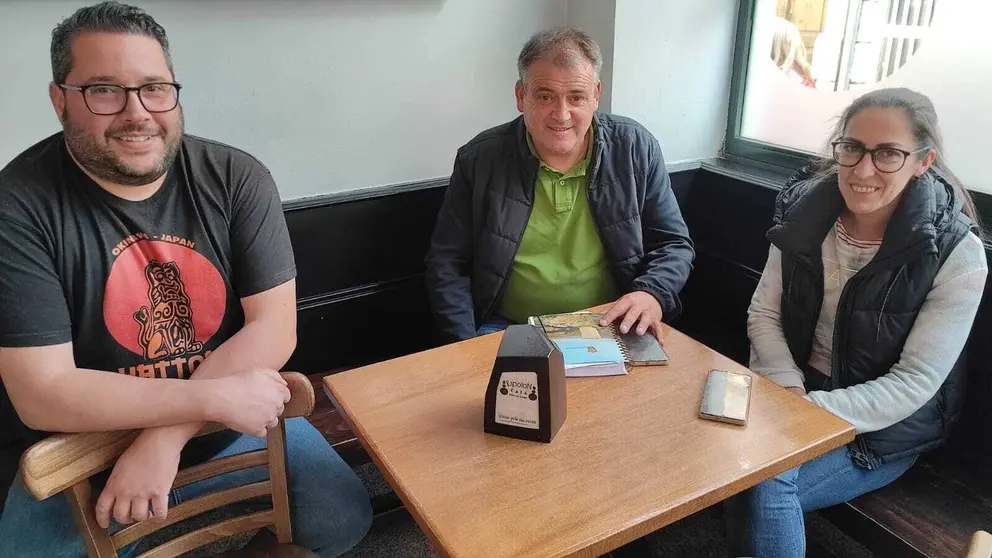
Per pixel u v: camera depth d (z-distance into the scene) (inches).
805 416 48.3
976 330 67.4
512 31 93.3
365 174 89.5
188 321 53.7
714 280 102.0
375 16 83.5
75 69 45.8
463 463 44.1
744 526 55.2
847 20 85.4
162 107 48.3
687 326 102.3
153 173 49.3
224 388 46.3
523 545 37.5
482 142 76.3
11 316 46.3
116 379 46.7
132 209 50.6
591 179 73.8
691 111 100.7
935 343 56.7
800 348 65.9
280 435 47.5
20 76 69.4
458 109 93.0
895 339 58.9
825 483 58.4
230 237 54.8
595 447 45.3
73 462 40.6
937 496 61.9
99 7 46.7
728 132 104.2
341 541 55.7
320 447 60.9
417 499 41.0
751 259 95.6
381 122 88.3
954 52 75.3
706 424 47.6
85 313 50.1
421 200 91.9
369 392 52.0
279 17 78.5
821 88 90.4
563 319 61.9
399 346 97.7
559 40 67.4
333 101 84.4
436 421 48.4
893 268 57.5
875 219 59.1
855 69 85.9
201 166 53.7
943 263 56.6
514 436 46.3
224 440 57.1
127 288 50.9
